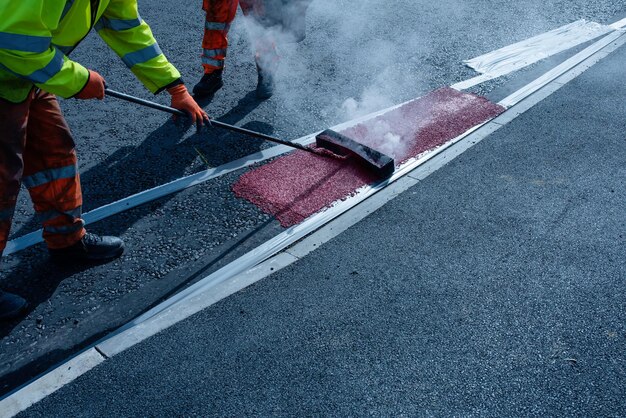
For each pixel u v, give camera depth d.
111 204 3.55
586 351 2.52
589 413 2.27
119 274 3.06
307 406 2.35
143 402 2.40
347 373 2.47
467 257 3.06
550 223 3.27
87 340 2.70
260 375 2.49
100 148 4.10
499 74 4.96
